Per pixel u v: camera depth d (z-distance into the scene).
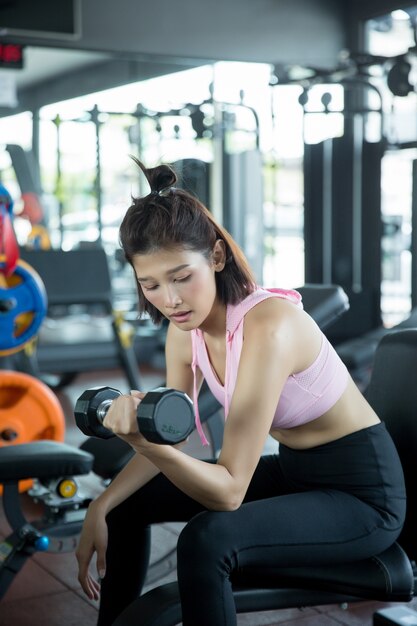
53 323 6.45
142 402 1.05
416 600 2.09
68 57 5.94
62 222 6.21
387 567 1.31
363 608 2.04
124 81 6.07
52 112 6.06
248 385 1.20
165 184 1.27
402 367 1.45
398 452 1.44
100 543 1.41
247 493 1.49
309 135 5.69
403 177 5.79
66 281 4.56
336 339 5.71
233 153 6.06
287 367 1.24
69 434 3.92
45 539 1.74
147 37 5.76
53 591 2.16
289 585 1.31
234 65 6.04
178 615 1.30
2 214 2.83
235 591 1.33
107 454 1.84
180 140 5.68
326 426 1.34
